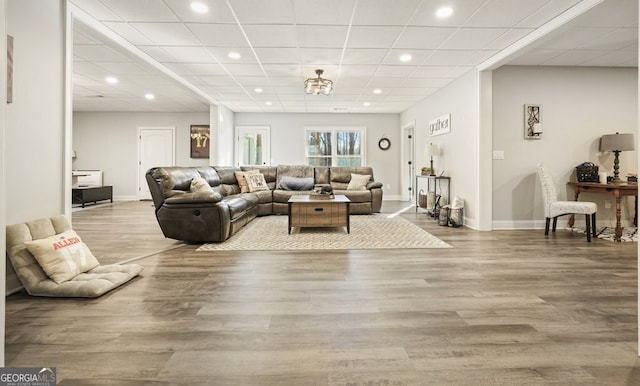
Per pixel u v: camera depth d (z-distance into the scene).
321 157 8.58
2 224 1.22
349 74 4.94
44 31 2.39
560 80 4.51
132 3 2.83
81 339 1.52
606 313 1.81
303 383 1.21
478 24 3.23
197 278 2.40
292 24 3.24
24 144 2.22
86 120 8.60
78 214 5.96
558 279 2.38
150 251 3.23
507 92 4.50
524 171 4.53
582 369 1.30
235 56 4.18
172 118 8.71
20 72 2.18
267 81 5.42
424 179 6.68
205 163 8.76
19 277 2.04
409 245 3.48
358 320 1.73
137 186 8.70
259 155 8.48
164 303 1.94
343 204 4.14
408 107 7.68
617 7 2.78
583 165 4.38
